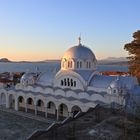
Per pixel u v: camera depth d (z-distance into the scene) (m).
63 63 72.44
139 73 73.12
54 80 73.50
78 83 67.81
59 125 41.41
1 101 82.81
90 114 46.81
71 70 69.56
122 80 62.84
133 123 42.09
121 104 50.53
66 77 70.25
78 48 72.12
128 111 46.59
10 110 74.88
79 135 39.03
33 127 58.66
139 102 49.94
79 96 62.84
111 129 40.75
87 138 38.16
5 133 54.47
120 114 46.12
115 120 43.66
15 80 114.88
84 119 44.78
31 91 73.81
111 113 46.84
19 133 54.38
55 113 69.44
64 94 66.06
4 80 113.25
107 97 56.50
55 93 68.25
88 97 61.09
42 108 72.50
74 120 44.22
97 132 39.91
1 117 68.00
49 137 38.22
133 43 76.88
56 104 65.25
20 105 78.69
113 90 58.12
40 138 37.88
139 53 74.75
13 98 79.19
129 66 79.62
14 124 61.25
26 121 63.91
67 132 39.78
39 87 72.44
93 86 65.75
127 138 37.75
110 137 38.31
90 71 70.56
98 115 46.22
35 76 84.19
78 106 60.81
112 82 60.22
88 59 71.12
